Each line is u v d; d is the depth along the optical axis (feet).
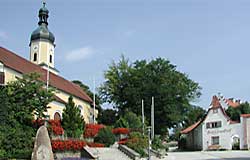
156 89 241.96
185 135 279.69
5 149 108.47
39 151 71.31
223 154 161.99
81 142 124.57
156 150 149.18
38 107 127.34
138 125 187.52
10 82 130.52
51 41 246.68
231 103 283.18
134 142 143.95
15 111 123.75
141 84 246.47
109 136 149.69
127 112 211.82
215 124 237.25
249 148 221.25
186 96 252.62
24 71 170.81
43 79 186.19
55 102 176.45
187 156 150.61
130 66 257.55
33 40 243.60
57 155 117.60
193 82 259.80
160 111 242.78
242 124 225.97
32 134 118.01
